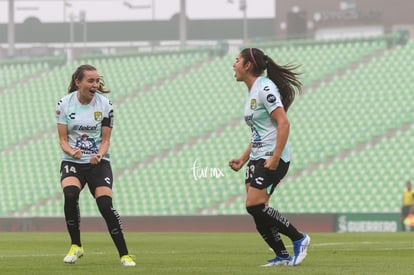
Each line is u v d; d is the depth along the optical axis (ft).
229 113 323.37
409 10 395.14
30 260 79.15
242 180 286.05
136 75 359.87
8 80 380.37
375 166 275.39
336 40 339.98
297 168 283.59
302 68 330.75
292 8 415.44
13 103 363.97
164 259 80.59
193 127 320.91
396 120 292.20
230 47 363.35
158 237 167.02
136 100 343.67
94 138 71.05
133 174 303.48
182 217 254.27
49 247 120.06
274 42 350.84
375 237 153.99
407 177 268.21
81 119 70.28
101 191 69.31
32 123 349.00
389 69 316.40
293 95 67.87
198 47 366.43
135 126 328.90
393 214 228.22
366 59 326.24
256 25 497.46
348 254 91.04
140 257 85.46
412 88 304.50
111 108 71.46
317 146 290.76
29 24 513.45
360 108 303.27
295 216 241.35
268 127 66.13
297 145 293.64
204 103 332.80
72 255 71.72
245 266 68.18
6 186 316.40
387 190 265.95
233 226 249.14
